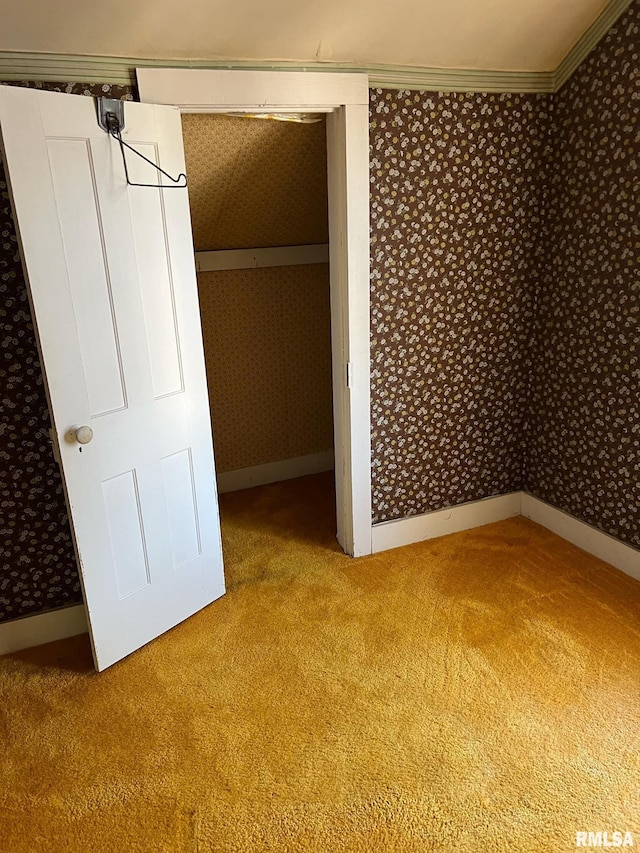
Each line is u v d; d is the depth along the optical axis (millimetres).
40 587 2510
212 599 2732
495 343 3061
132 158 2127
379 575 2895
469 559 3006
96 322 2111
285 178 3051
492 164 2777
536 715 2062
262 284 3631
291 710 2127
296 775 1878
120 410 2232
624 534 2828
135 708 2162
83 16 1919
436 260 2799
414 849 1646
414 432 3012
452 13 2283
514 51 2568
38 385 2303
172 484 2479
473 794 1795
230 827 1726
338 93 2393
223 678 2289
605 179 2600
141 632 2445
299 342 3852
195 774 1896
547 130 2836
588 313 2797
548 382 3107
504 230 2900
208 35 2111
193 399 2510
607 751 1919
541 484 3283
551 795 1782
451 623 2535
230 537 3287
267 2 2031
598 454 2883
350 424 2832
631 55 2396
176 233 2330
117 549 2299
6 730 2084
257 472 3957
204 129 2588
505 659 2322
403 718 2074
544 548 3086
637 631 2449
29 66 2020
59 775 1909
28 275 1916
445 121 2629
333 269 2717
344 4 2119
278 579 2891
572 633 2449
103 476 2205
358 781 1850
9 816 1781
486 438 3213
